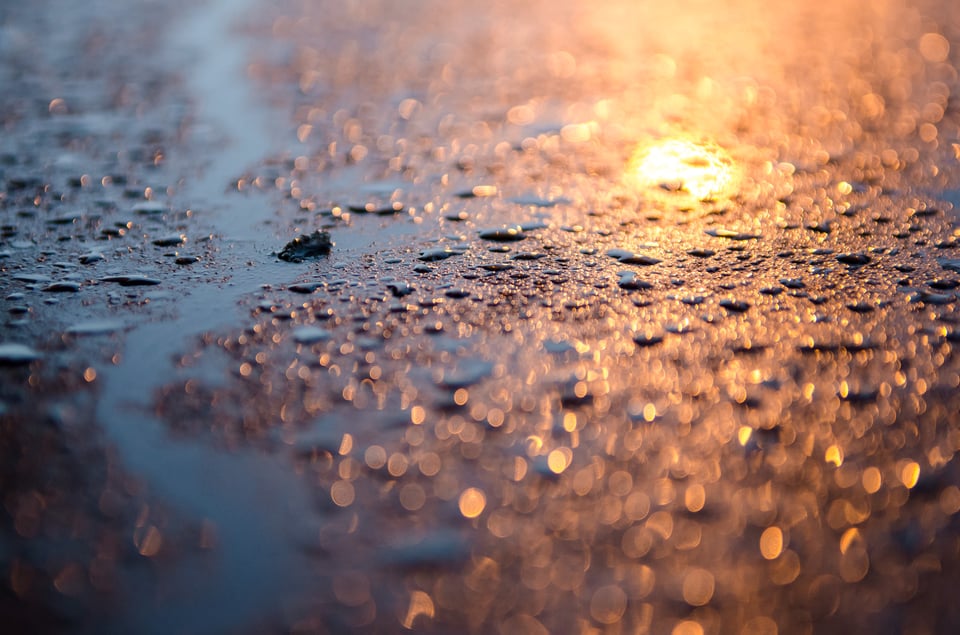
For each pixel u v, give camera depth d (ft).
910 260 0.93
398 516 0.74
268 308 0.88
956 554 0.72
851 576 0.71
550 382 0.81
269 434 0.78
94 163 1.13
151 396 0.81
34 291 0.90
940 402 0.79
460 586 0.71
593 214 1.01
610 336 0.85
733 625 0.68
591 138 1.19
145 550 0.73
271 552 0.73
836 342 0.84
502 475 0.76
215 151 1.17
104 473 0.76
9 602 0.71
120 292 0.90
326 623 0.69
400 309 0.88
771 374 0.81
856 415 0.79
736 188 1.06
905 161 1.11
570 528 0.73
